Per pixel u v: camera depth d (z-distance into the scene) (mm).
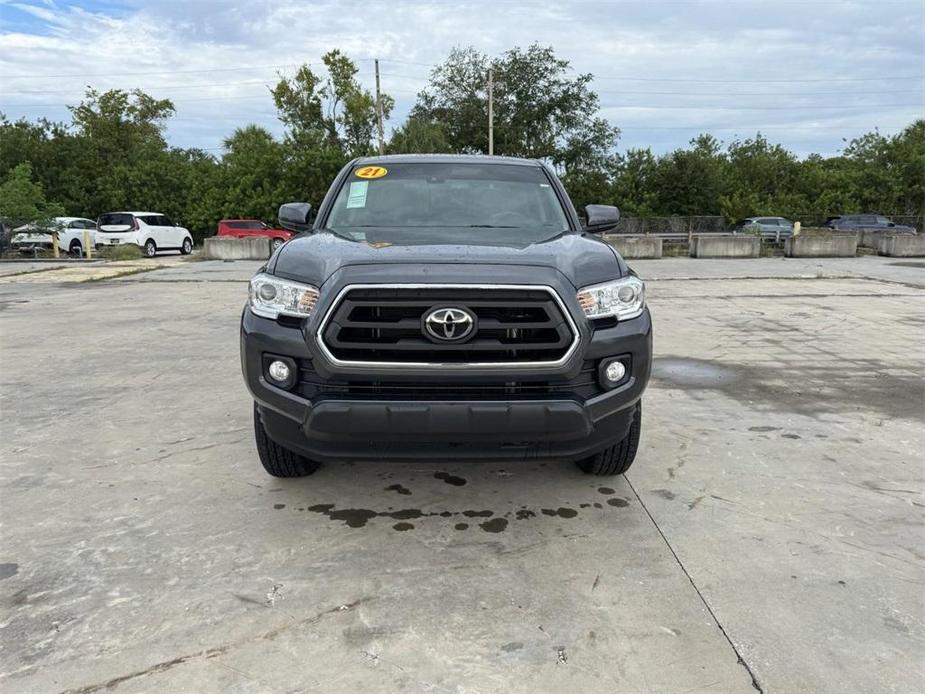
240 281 14242
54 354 6852
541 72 45312
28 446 4152
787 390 5566
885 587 2645
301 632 2352
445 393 2799
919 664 2197
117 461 3916
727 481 3688
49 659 2201
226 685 2092
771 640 2314
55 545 2938
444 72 46000
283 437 3016
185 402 5105
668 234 33406
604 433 3023
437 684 2102
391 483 3645
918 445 4270
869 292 12203
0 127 40500
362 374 2742
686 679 2125
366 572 2750
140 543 2963
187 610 2473
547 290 2742
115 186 39438
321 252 3086
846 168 56812
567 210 4117
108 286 13375
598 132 46281
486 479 3703
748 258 21906
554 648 2273
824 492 3545
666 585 2654
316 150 36438
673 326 8578
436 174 4285
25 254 23109
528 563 2826
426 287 2691
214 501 3400
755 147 61219
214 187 37000
